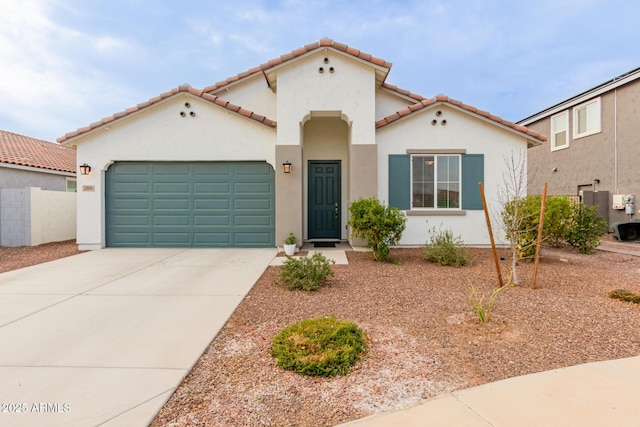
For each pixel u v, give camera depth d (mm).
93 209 10859
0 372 3438
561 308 5230
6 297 5961
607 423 2662
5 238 11875
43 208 12469
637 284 6621
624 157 14188
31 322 4777
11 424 2674
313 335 3869
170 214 11109
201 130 10859
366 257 9539
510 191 10742
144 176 11062
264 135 10898
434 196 10938
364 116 10531
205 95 10586
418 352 3869
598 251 10688
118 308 5367
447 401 2973
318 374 3385
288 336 3930
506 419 2721
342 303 5586
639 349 3912
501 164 10898
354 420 2742
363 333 4191
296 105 10523
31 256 10016
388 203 10812
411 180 10891
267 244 11109
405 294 6055
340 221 12703
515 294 5977
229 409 2889
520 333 4348
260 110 12898
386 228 8641
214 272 7793
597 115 15430
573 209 10203
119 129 10836
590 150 15820
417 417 2764
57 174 17578
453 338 4227
